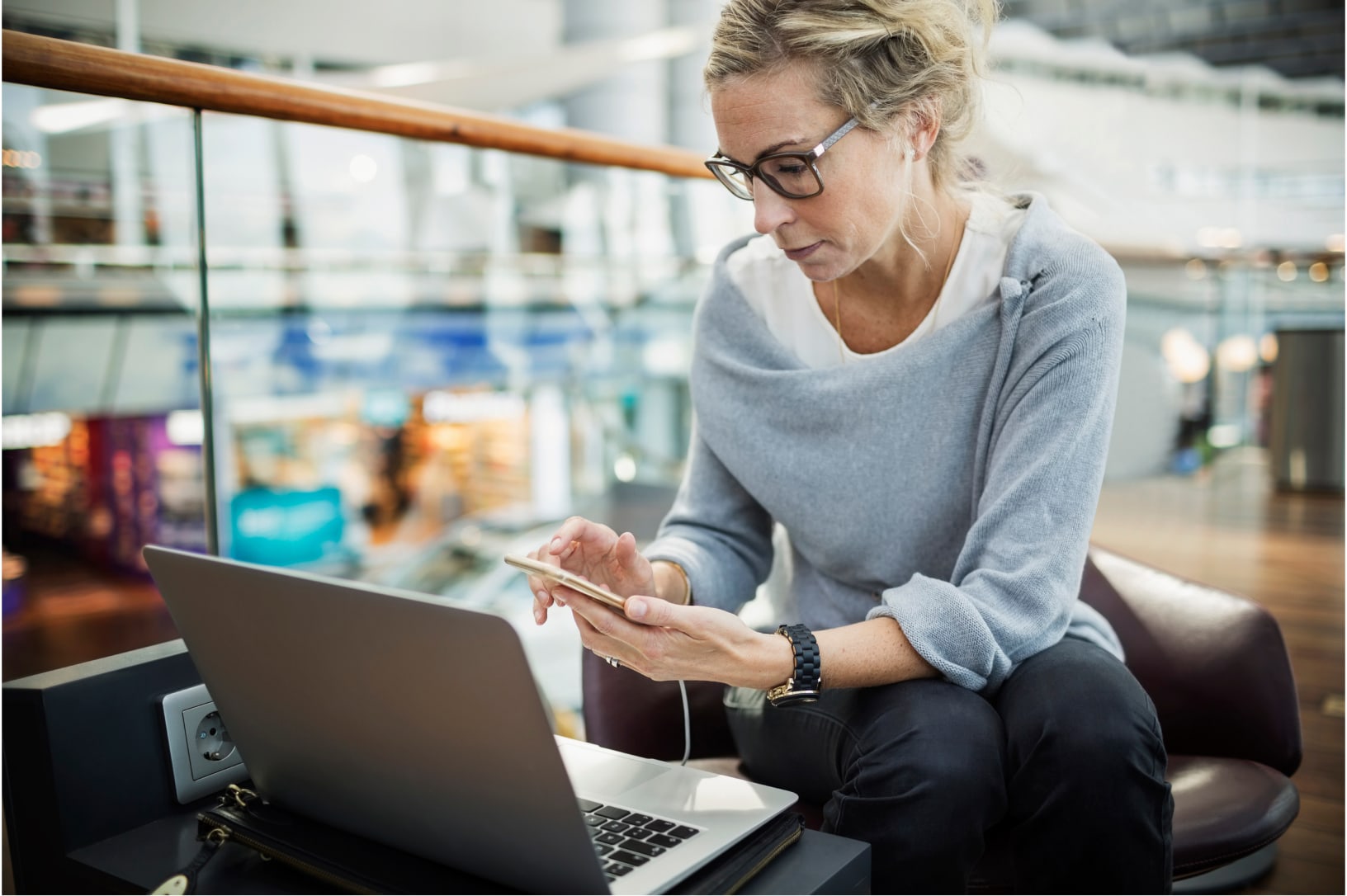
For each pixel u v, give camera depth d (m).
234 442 7.02
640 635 0.78
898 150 0.90
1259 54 8.88
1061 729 0.79
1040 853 0.80
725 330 1.10
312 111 1.31
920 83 0.88
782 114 0.85
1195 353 5.75
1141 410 5.59
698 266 4.34
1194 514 4.54
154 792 0.87
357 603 0.64
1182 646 1.18
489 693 0.60
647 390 5.47
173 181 4.80
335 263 5.70
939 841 0.78
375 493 7.58
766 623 1.18
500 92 8.05
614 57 7.98
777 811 0.75
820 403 1.01
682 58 9.93
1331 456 5.00
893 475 1.00
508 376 6.29
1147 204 8.43
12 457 8.09
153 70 1.16
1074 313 0.93
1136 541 4.00
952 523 1.00
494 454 6.76
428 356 6.39
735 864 0.69
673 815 0.74
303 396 6.27
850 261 0.91
